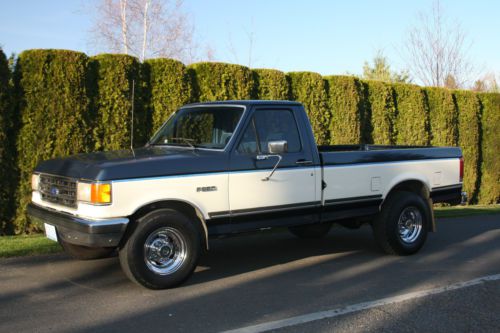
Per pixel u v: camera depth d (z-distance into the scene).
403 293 5.38
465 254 7.37
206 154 5.48
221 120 5.89
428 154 7.37
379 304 4.99
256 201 5.70
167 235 5.24
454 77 20.80
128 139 9.02
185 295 5.17
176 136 6.23
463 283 5.79
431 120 13.85
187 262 5.31
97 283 5.52
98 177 4.80
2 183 8.11
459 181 7.78
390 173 6.89
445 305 5.00
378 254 7.25
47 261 6.39
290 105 6.16
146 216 5.08
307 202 6.12
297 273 6.14
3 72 7.94
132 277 5.08
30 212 5.79
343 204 6.45
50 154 8.34
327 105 11.73
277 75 10.81
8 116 8.06
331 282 5.77
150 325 4.32
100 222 4.79
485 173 14.98
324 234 8.18
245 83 10.31
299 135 6.15
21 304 4.82
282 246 7.73
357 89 12.12
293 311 4.74
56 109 8.34
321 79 11.52
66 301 4.92
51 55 8.30
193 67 9.95
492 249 7.74
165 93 9.40
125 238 5.07
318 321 4.49
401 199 6.99
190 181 5.26
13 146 8.21
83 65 8.57
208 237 5.48
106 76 8.82
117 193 4.85
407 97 13.27
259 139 5.82
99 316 4.52
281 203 5.89
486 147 14.98
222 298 5.10
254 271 6.21
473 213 11.68
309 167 6.12
